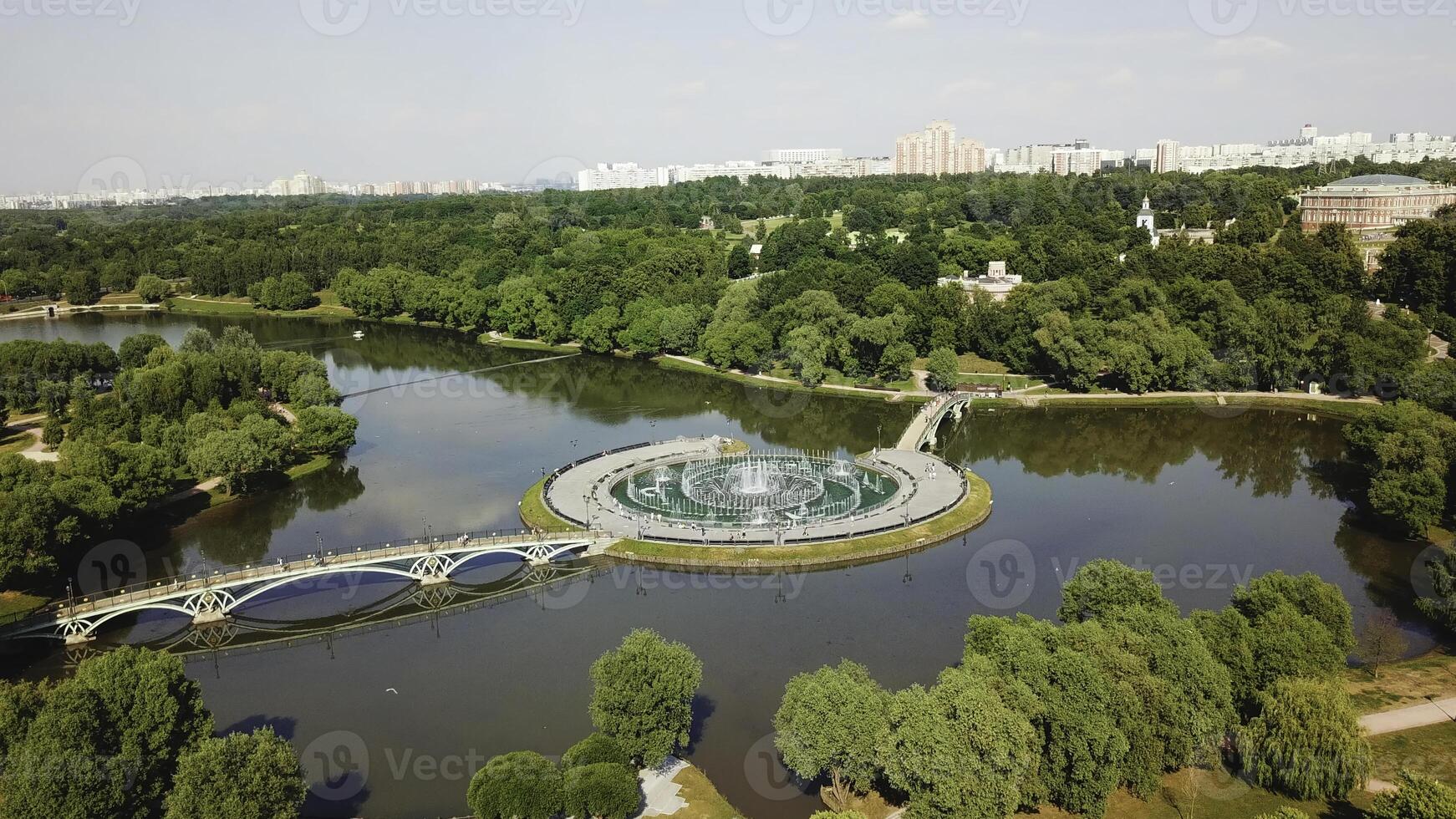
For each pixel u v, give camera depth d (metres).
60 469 193.50
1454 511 185.00
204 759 94.00
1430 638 143.00
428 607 165.38
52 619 149.38
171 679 105.31
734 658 142.38
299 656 148.62
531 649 148.25
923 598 162.12
